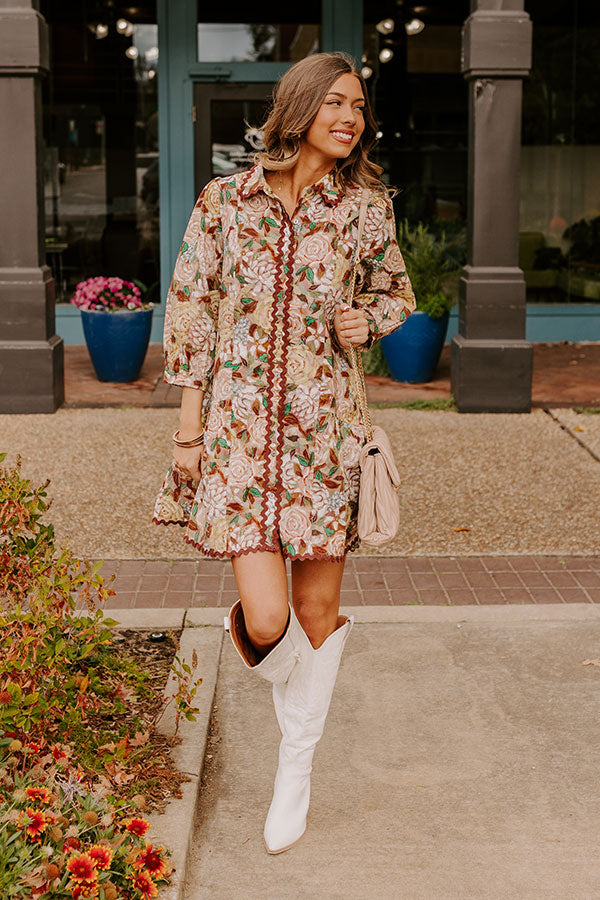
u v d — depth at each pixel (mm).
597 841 3037
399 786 3307
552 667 4062
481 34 7914
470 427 7820
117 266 11469
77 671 3744
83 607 4539
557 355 10766
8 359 8070
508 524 5766
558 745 3533
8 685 2893
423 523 5781
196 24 11039
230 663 4098
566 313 11539
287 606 2723
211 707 3721
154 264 11477
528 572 5098
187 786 3195
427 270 9227
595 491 6348
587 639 4297
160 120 11172
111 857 2557
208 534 2781
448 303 9234
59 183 11305
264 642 2738
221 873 2895
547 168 11438
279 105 2732
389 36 11156
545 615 4508
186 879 2857
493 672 4023
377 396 8758
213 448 2771
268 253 2729
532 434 7633
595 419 8070
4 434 7504
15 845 2576
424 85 11250
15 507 3430
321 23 11109
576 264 11547
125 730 3447
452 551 5363
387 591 4855
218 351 2803
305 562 2871
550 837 3055
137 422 7926
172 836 2922
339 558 2791
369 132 2830
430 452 7148
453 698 3832
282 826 2973
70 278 11453
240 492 2734
